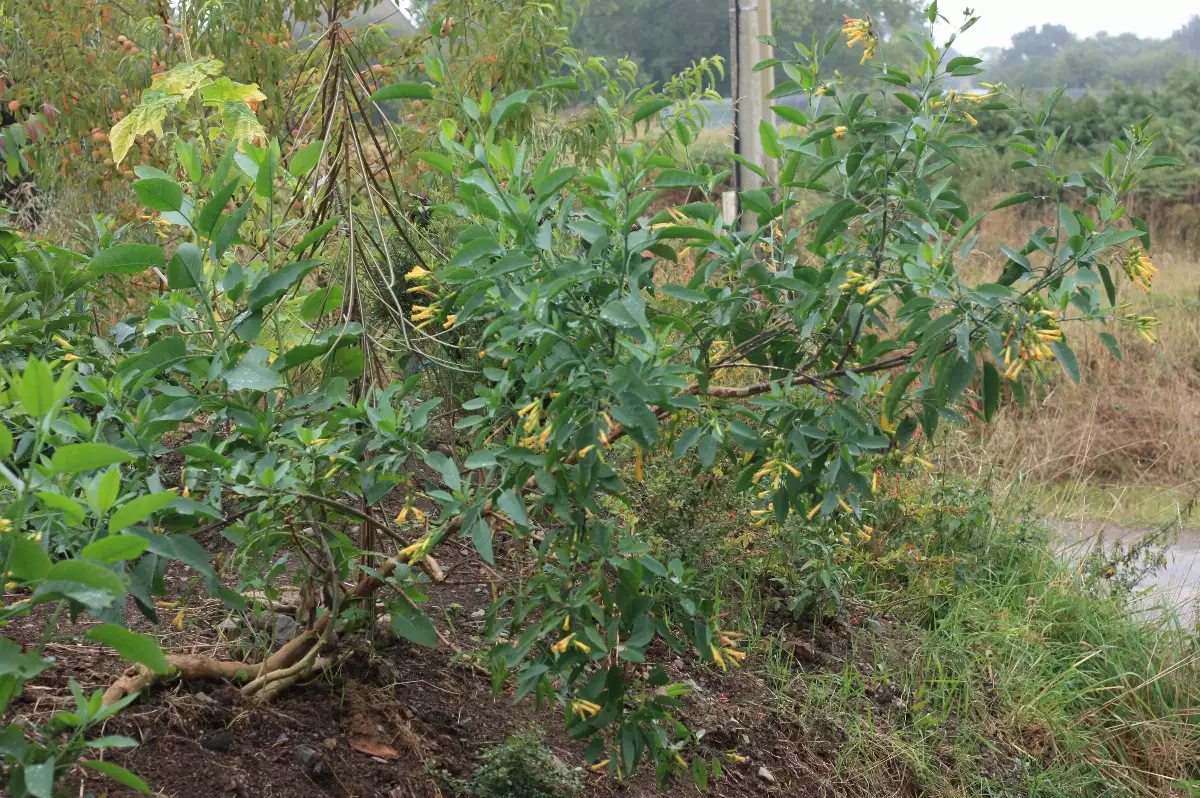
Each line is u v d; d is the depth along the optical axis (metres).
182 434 3.23
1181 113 16.86
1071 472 7.30
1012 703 4.30
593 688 2.32
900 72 2.50
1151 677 4.64
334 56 2.99
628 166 2.34
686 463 4.03
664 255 2.54
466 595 3.64
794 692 3.90
